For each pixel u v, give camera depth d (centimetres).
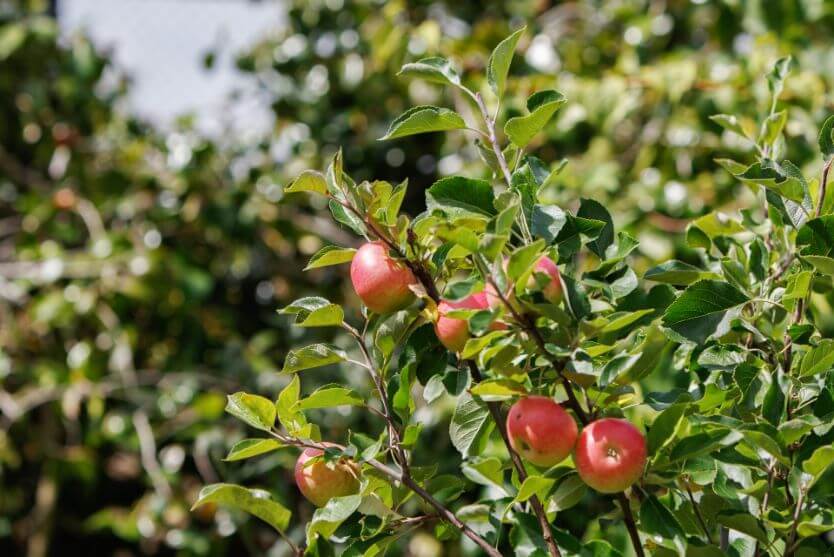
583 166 421
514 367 185
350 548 199
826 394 194
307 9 557
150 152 523
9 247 517
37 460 489
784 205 210
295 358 199
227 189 493
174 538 427
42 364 473
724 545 205
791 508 193
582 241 194
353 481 201
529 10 520
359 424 420
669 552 191
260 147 528
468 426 200
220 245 516
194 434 436
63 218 513
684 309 199
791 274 206
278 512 200
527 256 178
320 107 538
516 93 439
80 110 557
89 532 512
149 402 450
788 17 430
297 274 528
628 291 196
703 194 402
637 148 447
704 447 186
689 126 419
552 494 190
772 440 185
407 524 202
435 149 533
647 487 191
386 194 194
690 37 513
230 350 467
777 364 204
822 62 407
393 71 495
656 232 383
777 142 225
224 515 435
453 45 473
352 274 193
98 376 464
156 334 496
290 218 498
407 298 191
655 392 194
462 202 194
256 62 557
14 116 559
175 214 492
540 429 181
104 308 470
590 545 192
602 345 187
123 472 493
